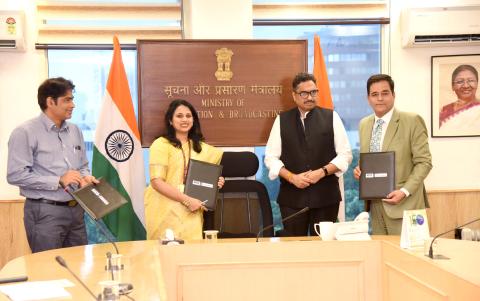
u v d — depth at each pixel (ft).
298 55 15.97
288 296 9.62
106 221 14.79
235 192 13.78
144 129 15.52
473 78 17.56
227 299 9.50
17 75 16.63
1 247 16.22
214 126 15.80
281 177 14.07
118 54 15.39
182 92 15.66
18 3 16.67
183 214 12.64
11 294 6.73
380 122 13.06
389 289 9.43
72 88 12.87
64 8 16.89
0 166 16.49
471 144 17.78
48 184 12.19
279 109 15.96
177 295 9.38
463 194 17.46
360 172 12.00
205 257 9.46
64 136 13.05
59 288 7.03
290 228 13.76
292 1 17.76
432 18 16.97
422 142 12.69
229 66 15.79
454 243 9.86
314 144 13.83
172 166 13.06
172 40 15.58
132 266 8.43
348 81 18.17
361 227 10.25
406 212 9.30
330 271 9.71
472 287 6.43
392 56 17.78
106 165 14.96
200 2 16.43
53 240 12.44
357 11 17.75
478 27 16.93
